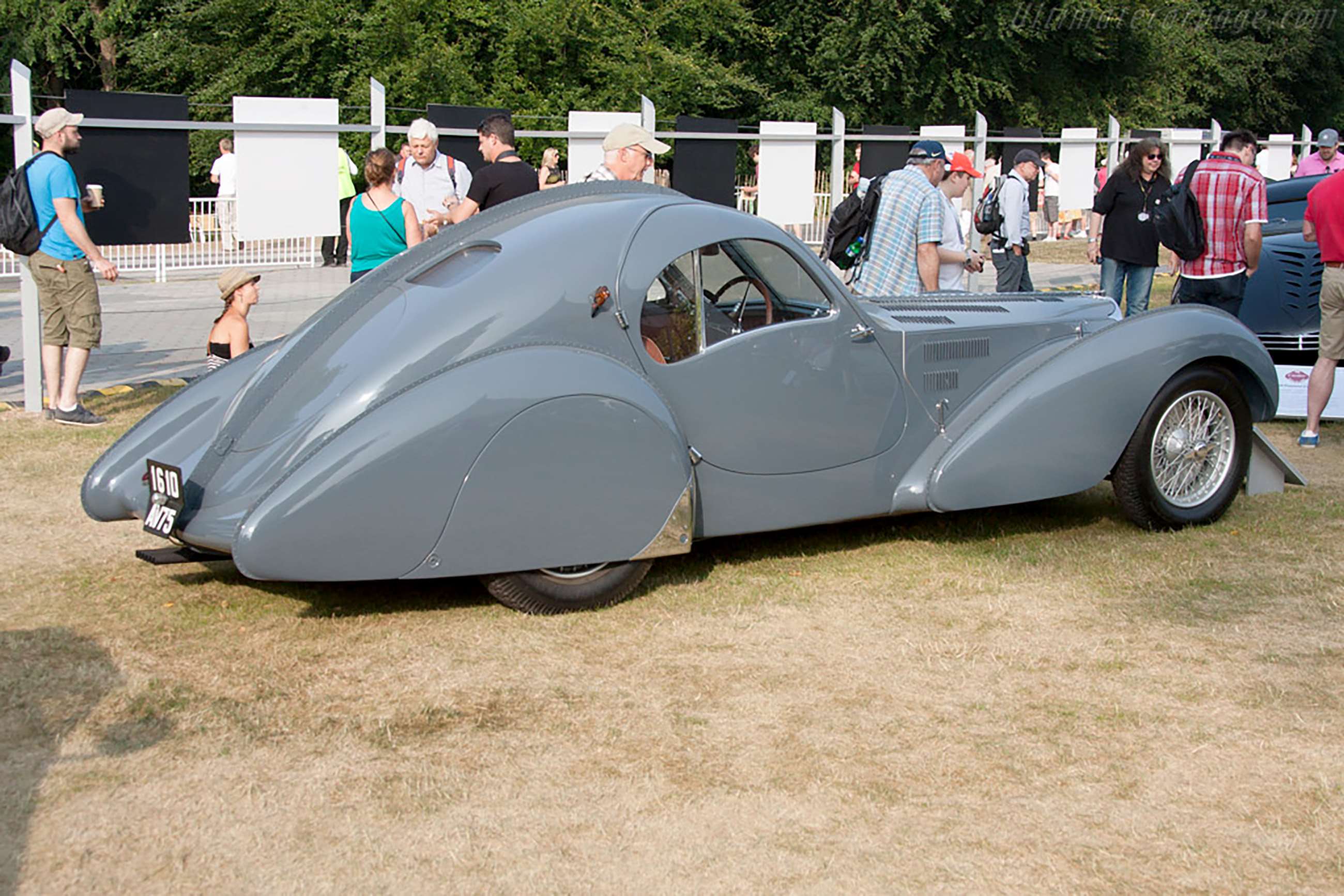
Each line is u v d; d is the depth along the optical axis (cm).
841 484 538
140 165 823
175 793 348
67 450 734
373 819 337
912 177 713
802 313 525
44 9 3020
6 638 454
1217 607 493
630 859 320
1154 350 568
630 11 2911
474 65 2636
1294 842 326
